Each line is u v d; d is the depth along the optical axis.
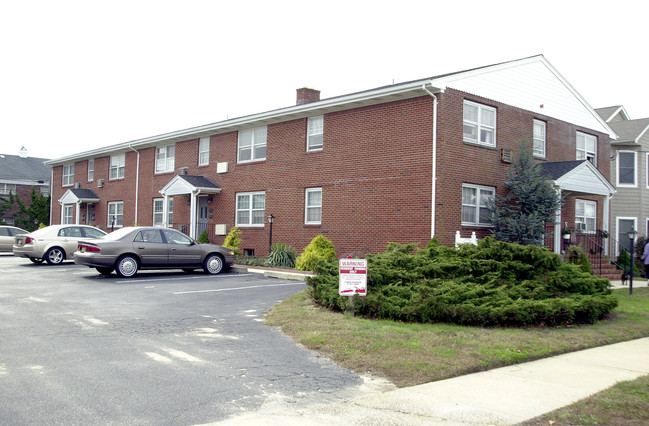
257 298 12.93
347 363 7.19
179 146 28.58
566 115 23.14
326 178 21.06
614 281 19.78
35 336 8.51
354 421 5.27
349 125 20.41
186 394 5.93
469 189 18.81
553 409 5.62
